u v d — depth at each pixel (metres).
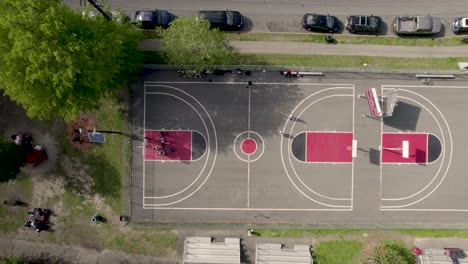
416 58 38.47
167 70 38.28
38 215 38.56
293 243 38.19
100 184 38.69
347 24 38.16
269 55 38.59
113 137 38.47
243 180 38.66
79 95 32.69
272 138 38.53
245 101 38.41
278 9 38.78
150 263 38.50
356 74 38.22
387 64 38.34
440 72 37.81
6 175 36.47
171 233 38.50
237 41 38.69
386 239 38.28
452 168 38.41
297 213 38.69
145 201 38.78
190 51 34.41
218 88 38.41
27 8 28.69
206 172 38.66
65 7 30.48
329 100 38.28
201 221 38.78
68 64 29.16
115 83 35.00
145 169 38.69
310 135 38.44
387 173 38.41
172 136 38.66
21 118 38.78
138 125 38.53
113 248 38.69
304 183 38.66
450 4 38.41
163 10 38.59
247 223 38.66
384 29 38.78
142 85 38.34
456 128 38.28
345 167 38.53
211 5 38.94
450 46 38.44
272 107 38.44
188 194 38.75
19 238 39.00
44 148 38.69
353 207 38.59
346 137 38.41
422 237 38.19
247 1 38.78
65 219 38.81
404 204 38.53
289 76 38.19
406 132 38.34
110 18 34.16
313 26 38.00
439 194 38.50
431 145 38.38
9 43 29.45
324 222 38.66
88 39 30.66
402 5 38.62
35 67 29.03
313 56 38.53
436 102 38.22
